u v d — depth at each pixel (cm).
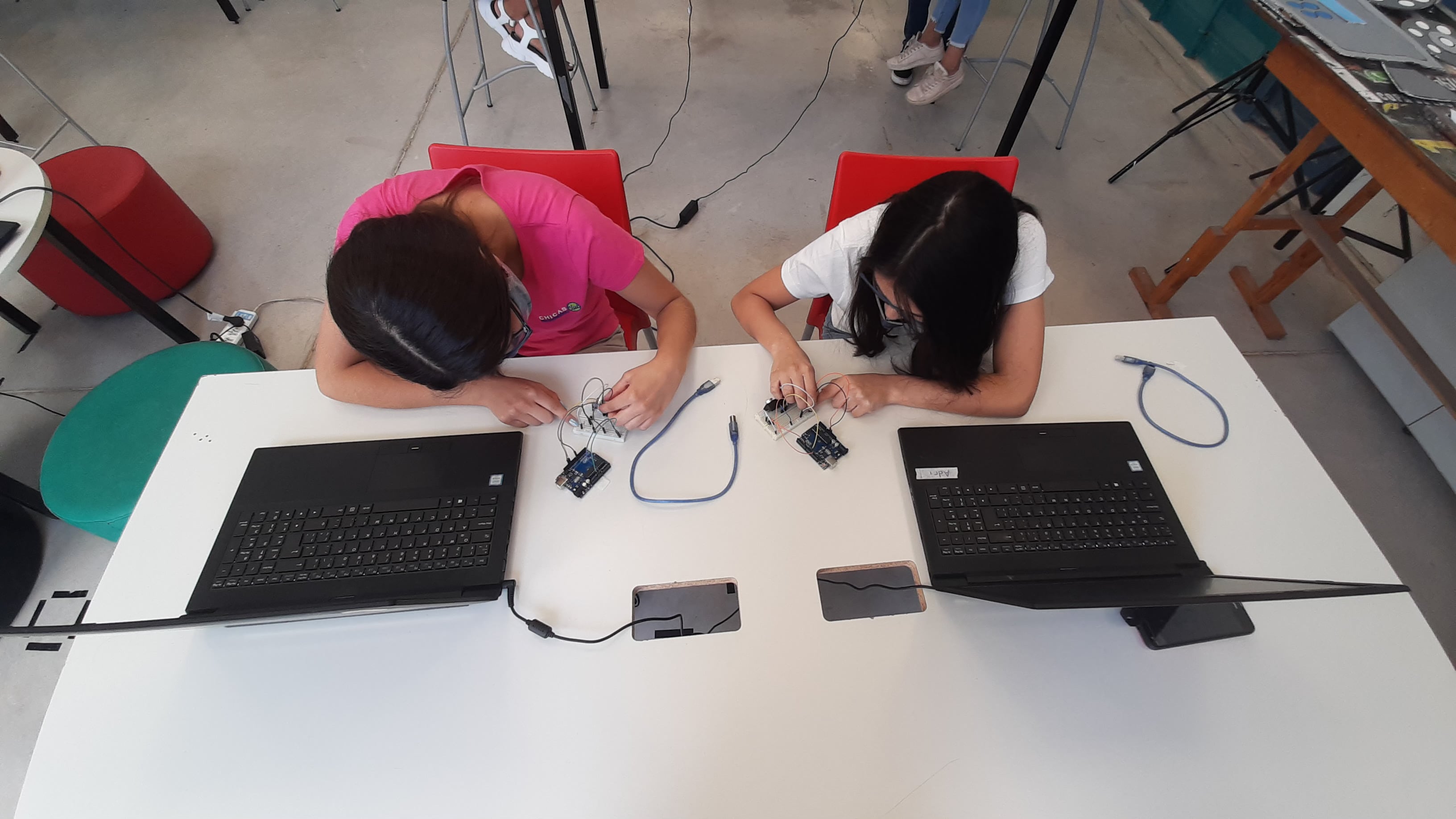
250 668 72
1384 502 164
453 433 90
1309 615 76
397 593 74
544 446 89
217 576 74
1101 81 272
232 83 263
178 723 68
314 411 92
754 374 98
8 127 236
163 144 239
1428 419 167
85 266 151
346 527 79
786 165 239
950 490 83
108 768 66
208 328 192
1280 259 214
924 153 245
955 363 88
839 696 71
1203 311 200
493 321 65
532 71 269
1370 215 206
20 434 167
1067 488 83
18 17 289
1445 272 163
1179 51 279
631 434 91
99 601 76
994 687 71
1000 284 79
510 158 111
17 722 129
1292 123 204
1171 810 65
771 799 65
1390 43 134
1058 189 233
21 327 185
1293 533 81
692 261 211
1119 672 72
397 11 296
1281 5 142
